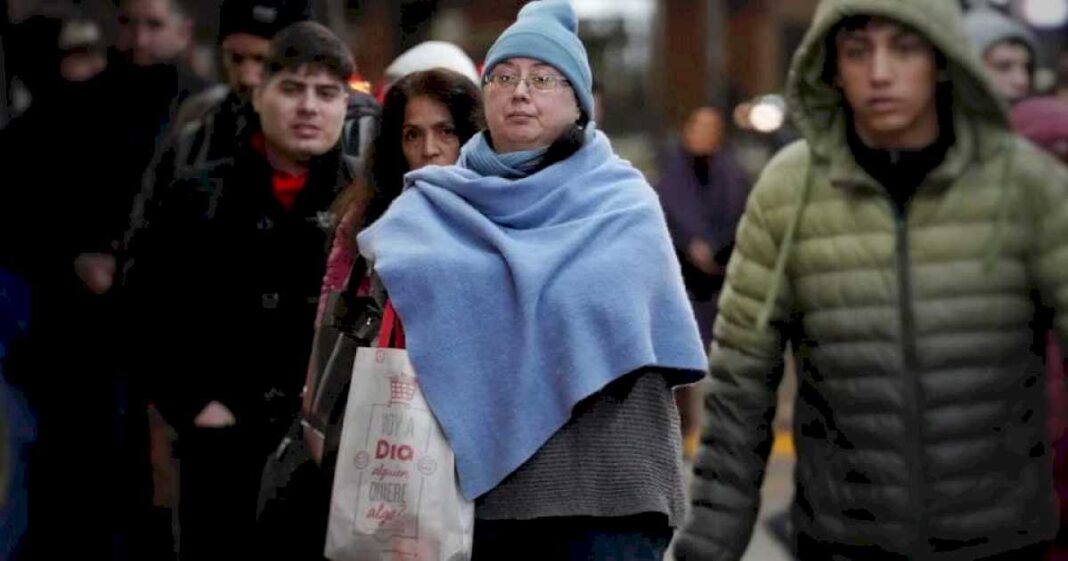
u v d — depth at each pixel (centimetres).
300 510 1358
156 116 1794
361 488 1114
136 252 1638
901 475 1207
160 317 1620
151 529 1781
